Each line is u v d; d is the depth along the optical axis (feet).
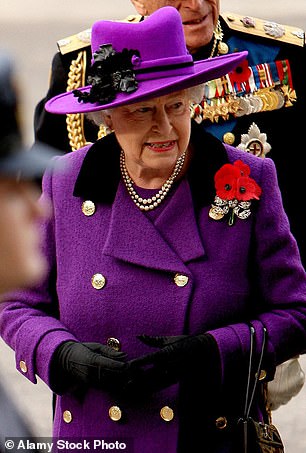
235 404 45.24
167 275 44.55
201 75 42.91
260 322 45.16
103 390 43.98
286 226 45.73
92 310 44.96
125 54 43.50
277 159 56.49
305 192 56.39
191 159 45.57
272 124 56.70
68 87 57.52
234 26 57.26
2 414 27.17
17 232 25.85
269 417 49.65
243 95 56.44
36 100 134.10
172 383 43.04
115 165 45.68
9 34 192.54
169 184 45.19
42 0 227.81
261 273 45.50
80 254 45.52
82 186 45.68
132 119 43.47
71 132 56.90
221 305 44.37
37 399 74.79
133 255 44.60
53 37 188.55
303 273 45.88
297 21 196.95
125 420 44.98
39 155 26.07
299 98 56.95
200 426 44.91
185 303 44.16
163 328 44.39
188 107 44.01
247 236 45.01
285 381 51.60
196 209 45.09
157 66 43.68
